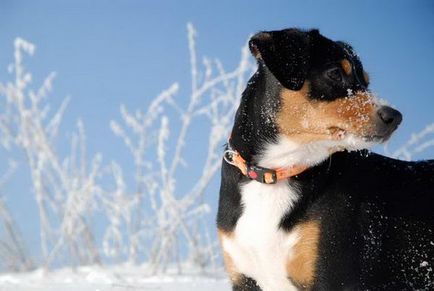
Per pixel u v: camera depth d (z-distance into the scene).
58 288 2.09
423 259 1.74
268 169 1.74
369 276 1.70
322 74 1.72
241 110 1.78
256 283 1.78
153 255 2.54
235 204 1.76
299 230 1.72
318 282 1.70
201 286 2.14
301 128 1.72
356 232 1.71
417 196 1.77
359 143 1.71
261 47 1.73
